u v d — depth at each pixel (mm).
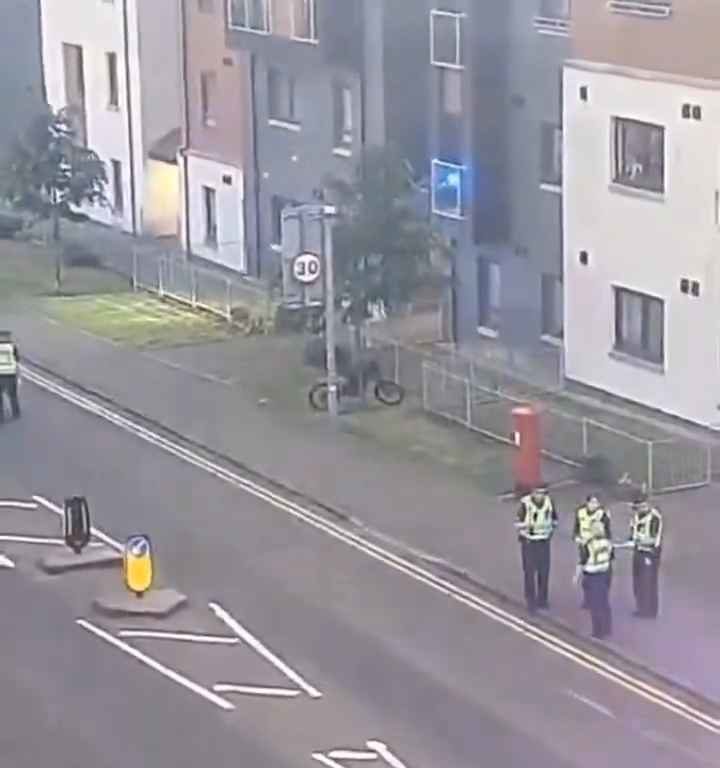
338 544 31375
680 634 27125
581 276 40625
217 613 28391
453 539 31344
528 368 42688
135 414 39594
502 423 37531
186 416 39219
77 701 25219
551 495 33469
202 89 55281
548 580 28500
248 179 52938
